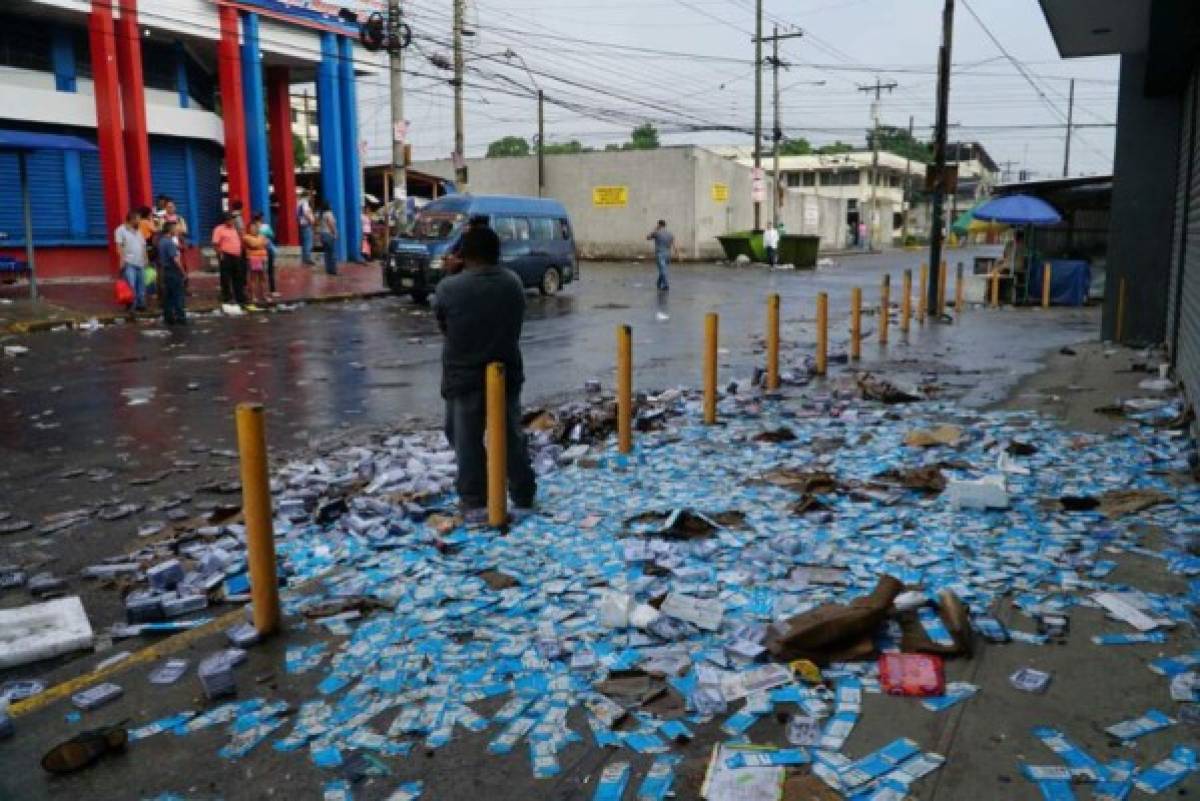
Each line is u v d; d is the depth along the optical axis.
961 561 4.73
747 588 4.48
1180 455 6.79
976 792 2.86
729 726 3.25
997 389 10.06
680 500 5.96
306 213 28.17
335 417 9.30
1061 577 4.48
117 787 3.06
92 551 5.56
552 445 7.45
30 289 18.42
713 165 45.56
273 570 4.11
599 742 3.20
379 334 16.02
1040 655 3.72
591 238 46.62
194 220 26.33
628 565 4.83
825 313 11.14
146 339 14.98
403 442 7.96
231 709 3.50
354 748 3.23
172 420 9.10
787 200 56.44
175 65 25.64
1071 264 22.08
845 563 4.76
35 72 22.06
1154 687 3.45
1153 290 13.53
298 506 6.00
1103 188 21.81
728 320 18.67
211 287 22.50
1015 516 5.45
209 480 7.05
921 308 17.98
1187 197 10.04
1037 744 3.10
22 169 17.69
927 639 3.84
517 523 5.55
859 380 10.36
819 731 3.20
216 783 3.07
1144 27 11.38
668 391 10.02
